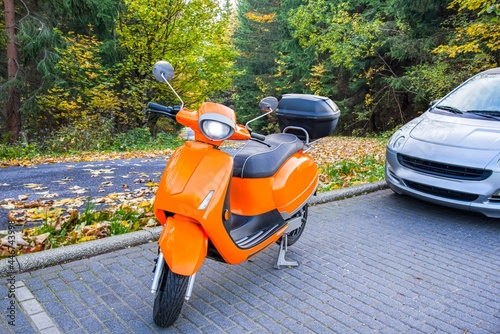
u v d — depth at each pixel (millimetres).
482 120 5332
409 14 15148
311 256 3955
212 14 15961
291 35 23484
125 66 15547
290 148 3646
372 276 3564
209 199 2559
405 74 16156
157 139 14391
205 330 2707
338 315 2943
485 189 4645
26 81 13320
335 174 7082
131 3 14227
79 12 14055
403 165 5402
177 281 2498
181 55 15602
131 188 6004
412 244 4312
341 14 16891
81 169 7316
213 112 2504
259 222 3334
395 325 2840
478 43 11312
